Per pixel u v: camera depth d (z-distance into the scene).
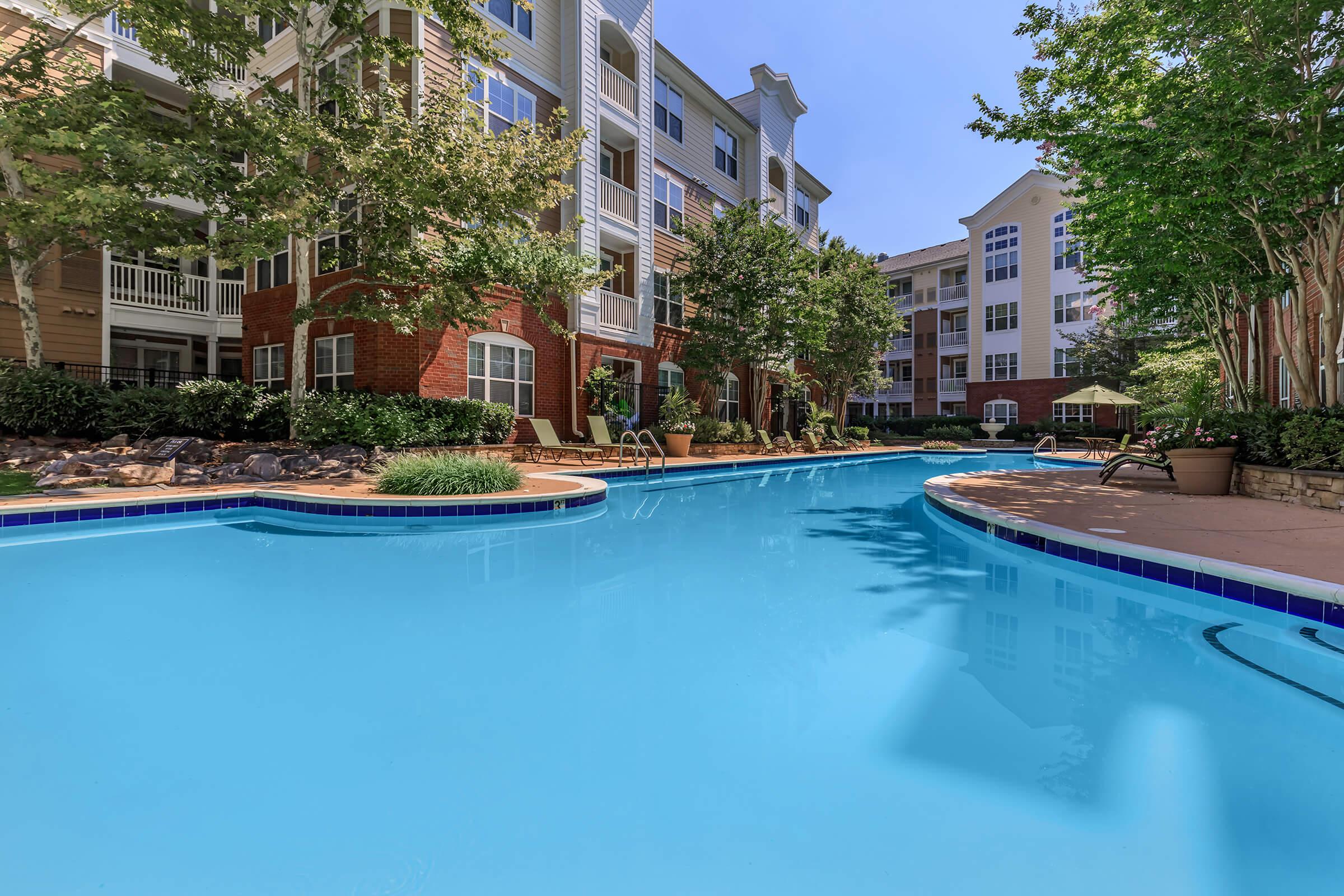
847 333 23.02
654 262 18.97
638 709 2.60
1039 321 33.72
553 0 16.06
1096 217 9.57
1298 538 5.09
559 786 2.03
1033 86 8.68
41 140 8.29
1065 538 5.25
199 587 4.42
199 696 2.68
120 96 9.95
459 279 11.50
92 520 6.40
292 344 14.40
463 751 2.24
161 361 18.25
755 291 16.89
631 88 17.92
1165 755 2.22
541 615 3.86
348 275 12.92
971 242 36.31
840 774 2.10
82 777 2.02
